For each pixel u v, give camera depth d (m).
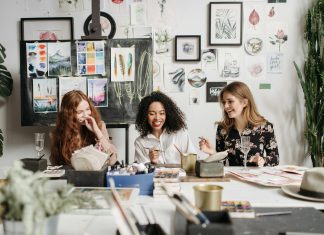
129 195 1.18
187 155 1.66
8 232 0.78
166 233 0.88
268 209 1.12
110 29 2.98
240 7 2.96
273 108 3.03
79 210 1.08
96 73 2.84
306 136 2.98
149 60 2.83
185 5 2.97
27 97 2.87
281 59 3.00
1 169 1.49
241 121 2.24
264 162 1.95
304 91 2.79
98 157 1.38
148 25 2.98
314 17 2.82
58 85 2.85
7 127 3.06
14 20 3.00
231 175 1.64
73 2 2.98
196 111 3.03
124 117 2.86
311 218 1.03
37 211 0.73
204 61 3.00
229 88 2.21
